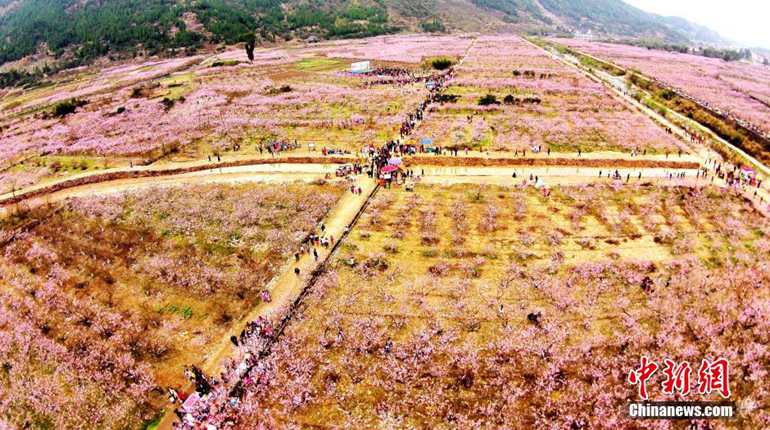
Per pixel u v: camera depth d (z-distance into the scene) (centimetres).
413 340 3028
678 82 9806
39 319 3369
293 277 3675
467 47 14912
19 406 2727
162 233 4372
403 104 7981
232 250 4066
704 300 3278
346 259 3862
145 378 2855
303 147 6278
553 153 5866
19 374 2927
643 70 11244
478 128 6744
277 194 4984
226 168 5791
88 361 2995
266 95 8888
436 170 5491
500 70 10694
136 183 5506
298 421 2541
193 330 3212
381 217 4491
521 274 3625
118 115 8012
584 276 3562
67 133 7262
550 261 3769
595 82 9681
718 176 5191
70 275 3838
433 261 3825
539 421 2491
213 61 13238
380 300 3397
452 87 9062
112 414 2648
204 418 2562
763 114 7425
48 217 4775
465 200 4781
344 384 2755
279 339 3069
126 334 3194
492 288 3484
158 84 10119
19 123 8388
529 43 17038
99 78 12325
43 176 5853
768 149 5931
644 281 3462
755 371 2716
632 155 5741
